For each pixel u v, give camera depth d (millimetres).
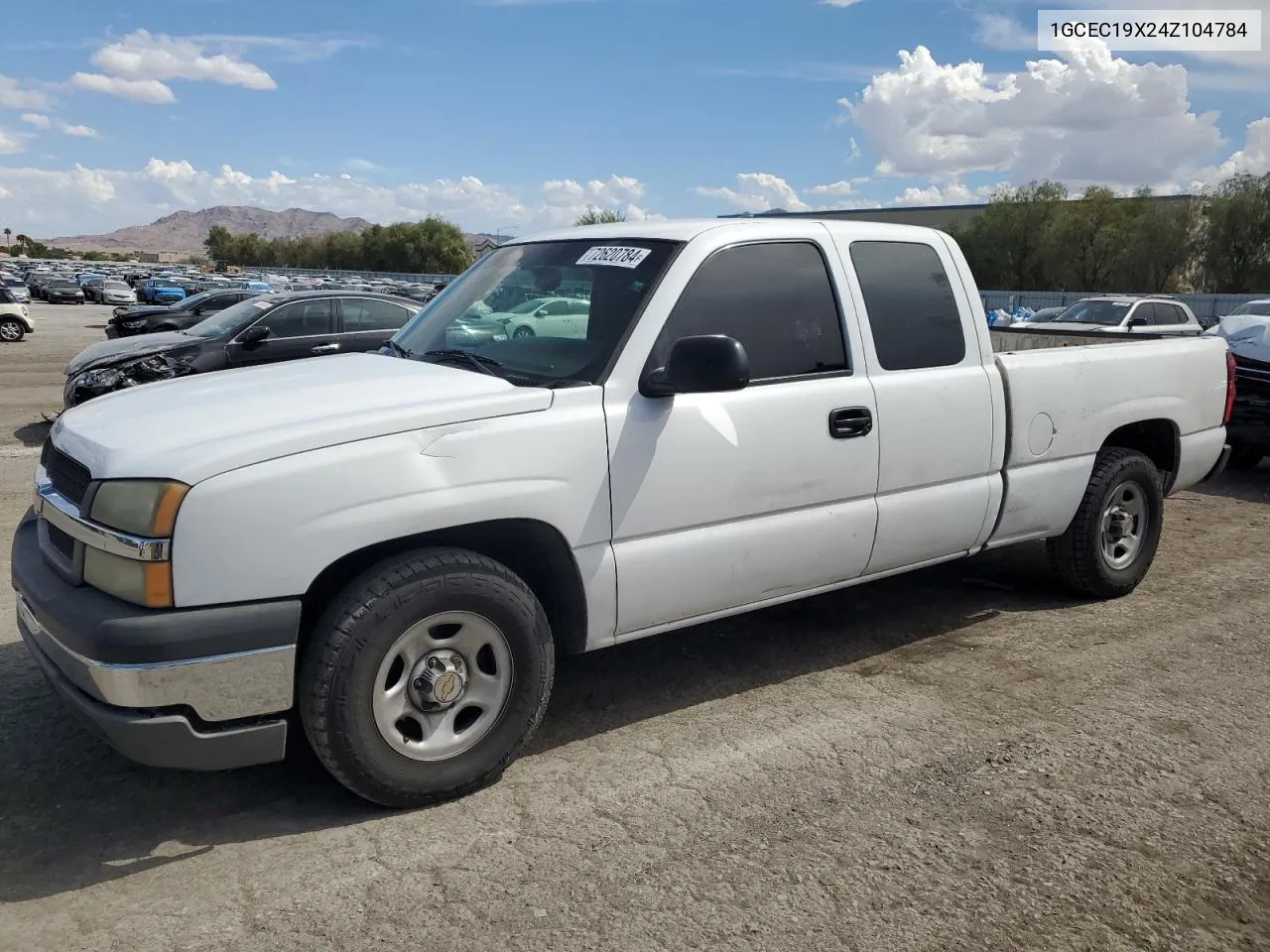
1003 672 4402
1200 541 6812
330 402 3221
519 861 2920
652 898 2748
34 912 2664
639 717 3932
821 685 4246
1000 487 4617
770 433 3779
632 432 3461
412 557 3098
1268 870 2961
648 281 3660
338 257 127000
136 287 58094
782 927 2637
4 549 5953
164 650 2736
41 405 12766
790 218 4215
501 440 3207
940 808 3246
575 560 3395
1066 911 2740
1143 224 49969
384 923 2625
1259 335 9391
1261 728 3879
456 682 3178
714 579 3732
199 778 3408
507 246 4531
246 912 2668
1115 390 5105
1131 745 3709
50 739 3660
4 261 109125
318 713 2971
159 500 2770
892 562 4324
